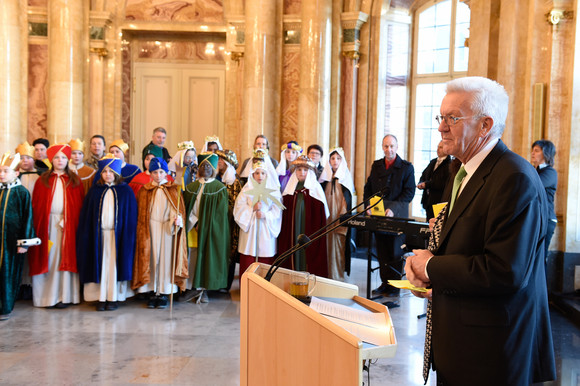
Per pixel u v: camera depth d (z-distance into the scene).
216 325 5.31
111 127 10.32
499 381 1.80
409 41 9.66
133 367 4.20
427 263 1.90
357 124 9.44
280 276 2.47
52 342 4.75
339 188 6.86
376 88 9.35
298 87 9.51
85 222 5.77
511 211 1.76
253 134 9.30
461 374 1.84
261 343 2.04
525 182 1.78
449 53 9.25
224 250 6.17
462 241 1.88
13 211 5.43
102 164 5.82
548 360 1.92
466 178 1.97
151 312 5.73
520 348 1.81
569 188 5.67
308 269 6.51
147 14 10.33
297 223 6.52
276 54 9.46
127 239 5.77
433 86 9.47
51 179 5.89
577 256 5.75
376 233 6.49
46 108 9.87
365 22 9.32
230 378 4.01
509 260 1.73
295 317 1.80
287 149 7.13
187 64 10.63
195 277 6.10
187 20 10.32
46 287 5.85
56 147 6.56
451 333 1.88
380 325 1.93
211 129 10.66
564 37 5.64
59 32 9.50
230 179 6.71
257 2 9.27
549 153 5.14
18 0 9.70
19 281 5.55
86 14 9.85
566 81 5.66
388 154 6.52
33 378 3.96
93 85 10.05
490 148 1.94
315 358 1.69
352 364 1.50
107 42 10.16
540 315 1.92
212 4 10.27
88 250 5.74
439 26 9.38
